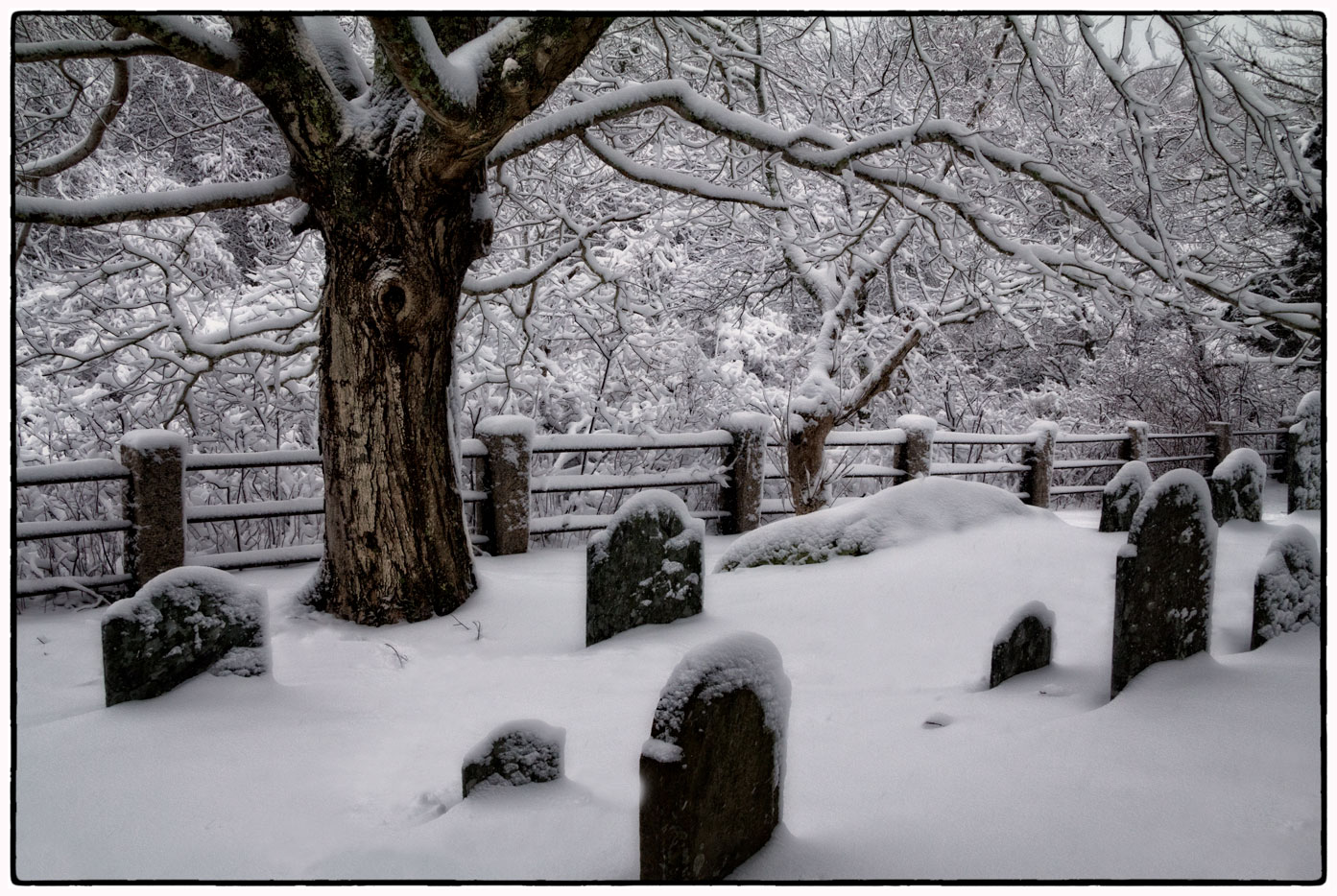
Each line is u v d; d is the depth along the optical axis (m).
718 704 2.33
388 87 5.20
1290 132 6.14
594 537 5.10
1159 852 2.37
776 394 11.84
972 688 4.05
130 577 6.34
